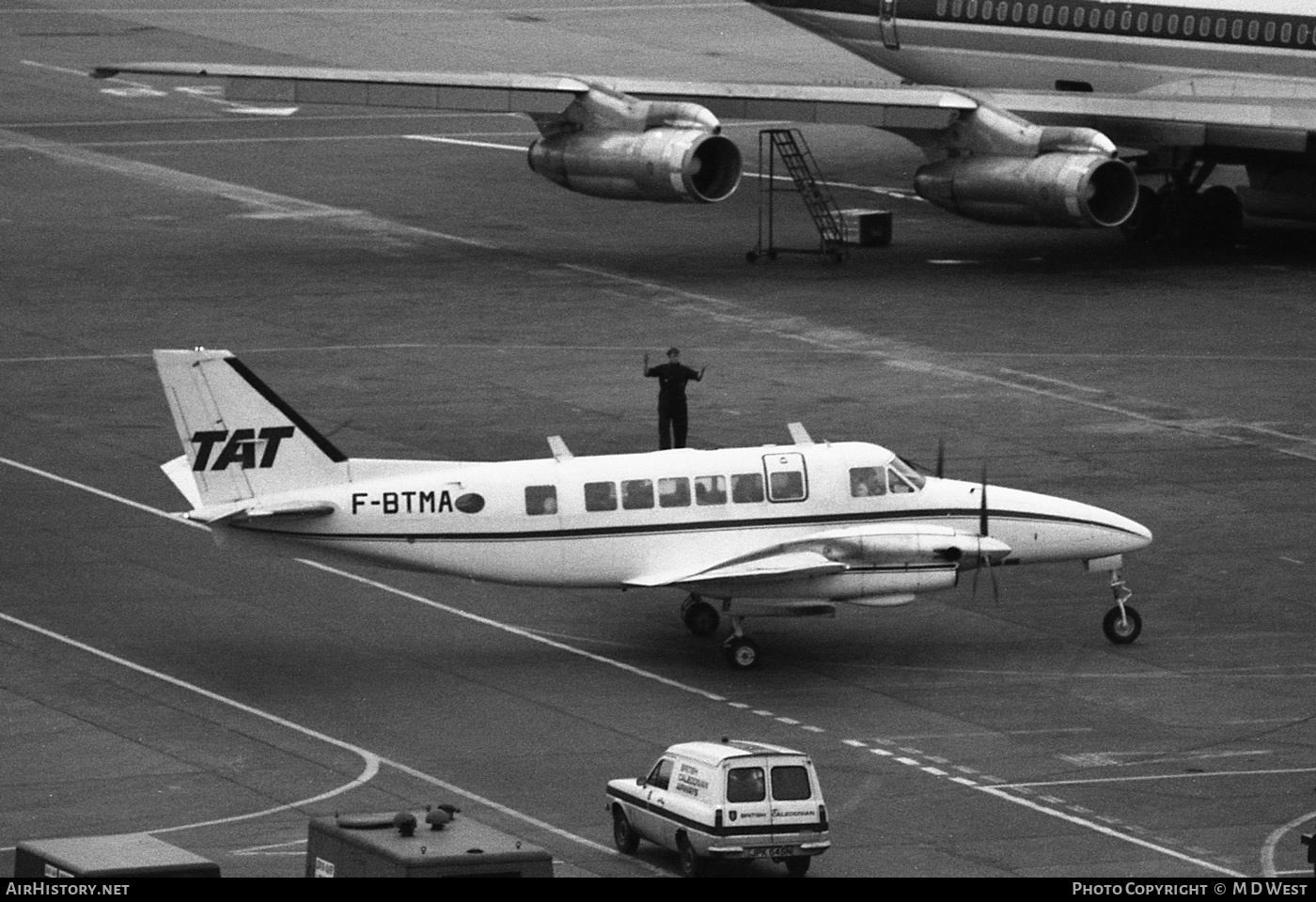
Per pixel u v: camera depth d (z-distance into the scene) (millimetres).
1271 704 137875
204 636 146750
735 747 111500
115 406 196000
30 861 92750
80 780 122750
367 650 145250
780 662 145000
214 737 129625
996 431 189750
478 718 133375
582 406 195375
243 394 139500
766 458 144750
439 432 187375
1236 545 165875
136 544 164125
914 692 139375
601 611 154625
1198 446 187000
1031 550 147125
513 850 91312
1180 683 141500
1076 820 118812
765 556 142875
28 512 169875
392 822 95312
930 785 123812
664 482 143375
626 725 132500
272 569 160500
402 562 141625
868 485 145375
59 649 143500
